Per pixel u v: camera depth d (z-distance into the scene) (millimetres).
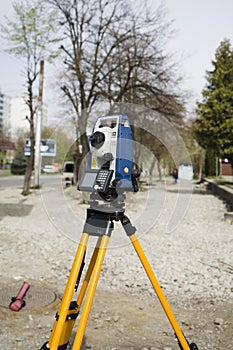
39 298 4184
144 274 5297
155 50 15789
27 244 7062
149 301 4316
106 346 3221
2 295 4242
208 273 5430
